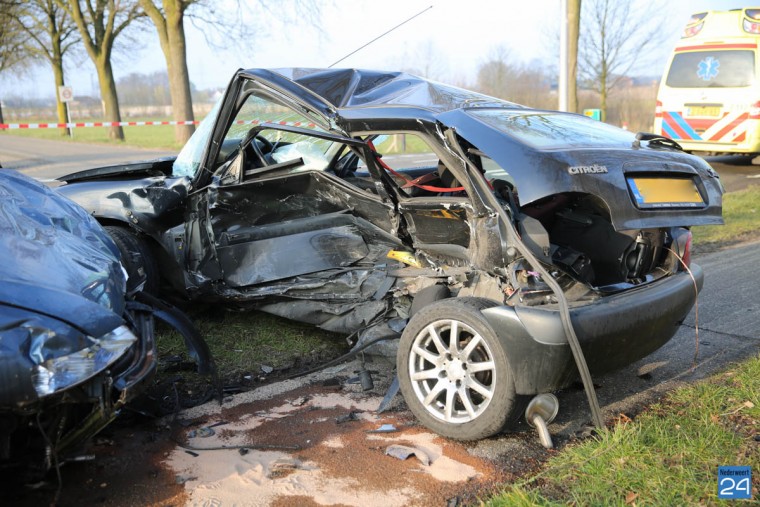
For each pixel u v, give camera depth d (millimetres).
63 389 2408
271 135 4789
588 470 2859
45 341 2400
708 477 2803
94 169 5105
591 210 3820
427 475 2920
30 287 2557
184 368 4098
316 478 2896
